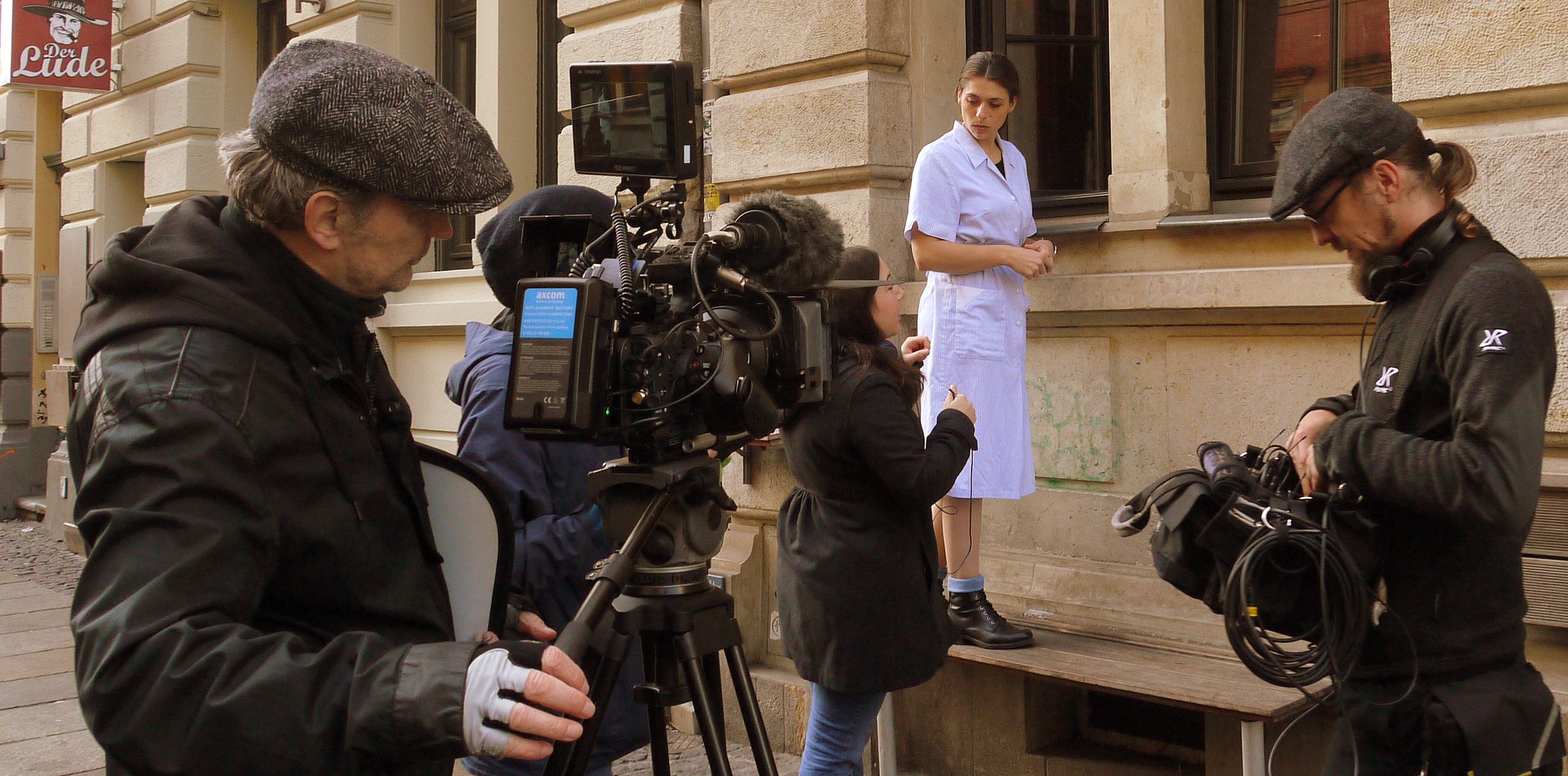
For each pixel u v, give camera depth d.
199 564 1.28
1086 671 3.24
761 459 4.53
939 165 3.61
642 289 1.83
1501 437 1.77
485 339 2.47
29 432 10.59
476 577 1.71
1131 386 3.86
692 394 1.75
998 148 3.77
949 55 4.44
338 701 1.26
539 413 1.66
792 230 2.01
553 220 2.22
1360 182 1.96
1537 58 2.86
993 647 3.51
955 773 4.05
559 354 1.66
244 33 8.47
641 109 1.91
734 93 4.82
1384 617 2.01
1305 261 3.41
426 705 1.25
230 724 1.22
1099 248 3.89
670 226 1.98
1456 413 1.83
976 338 3.60
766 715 4.39
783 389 2.02
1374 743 2.07
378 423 1.60
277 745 1.23
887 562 2.79
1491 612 1.96
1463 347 1.83
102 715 1.24
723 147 4.77
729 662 1.96
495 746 1.24
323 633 1.46
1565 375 2.83
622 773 4.18
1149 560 3.80
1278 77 3.88
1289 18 3.84
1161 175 3.80
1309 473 2.10
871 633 2.78
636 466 1.80
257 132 1.44
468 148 1.51
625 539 1.83
